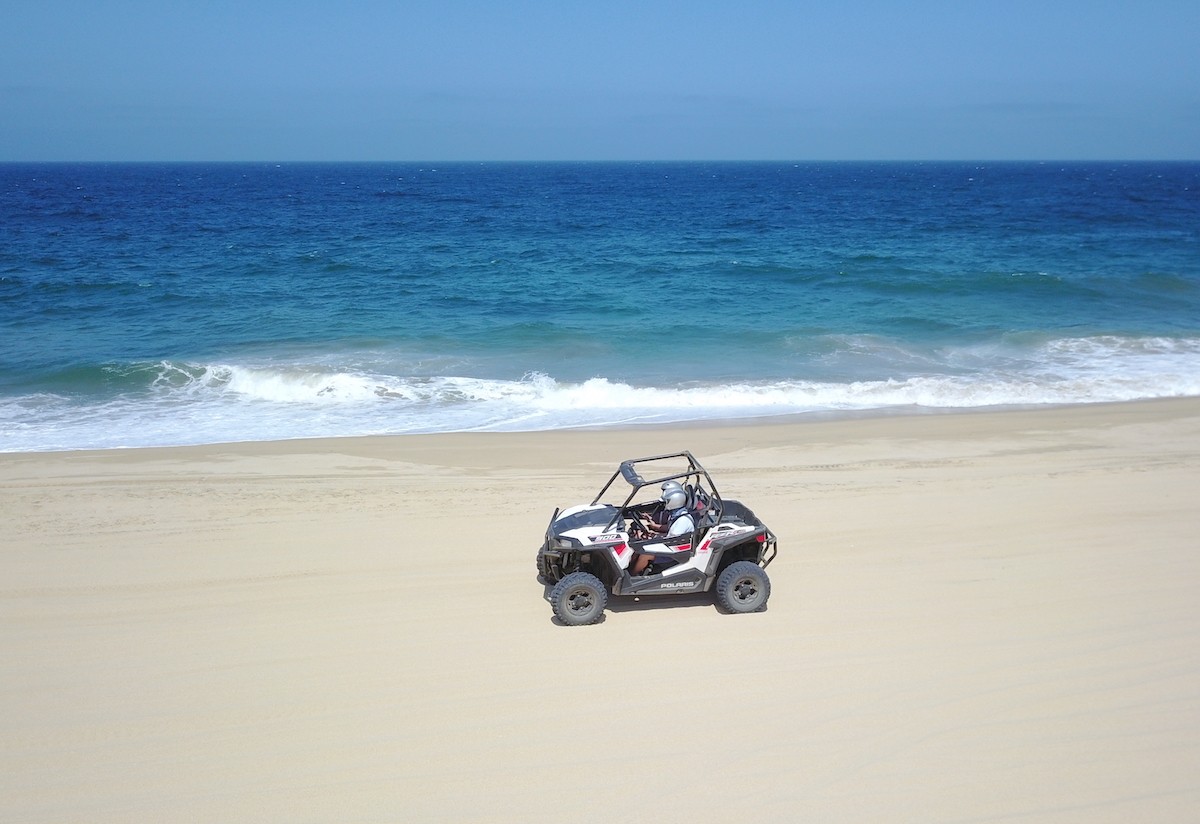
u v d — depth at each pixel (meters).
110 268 34.25
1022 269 33.97
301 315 25.89
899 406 17.73
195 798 5.50
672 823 5.21
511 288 30.92
